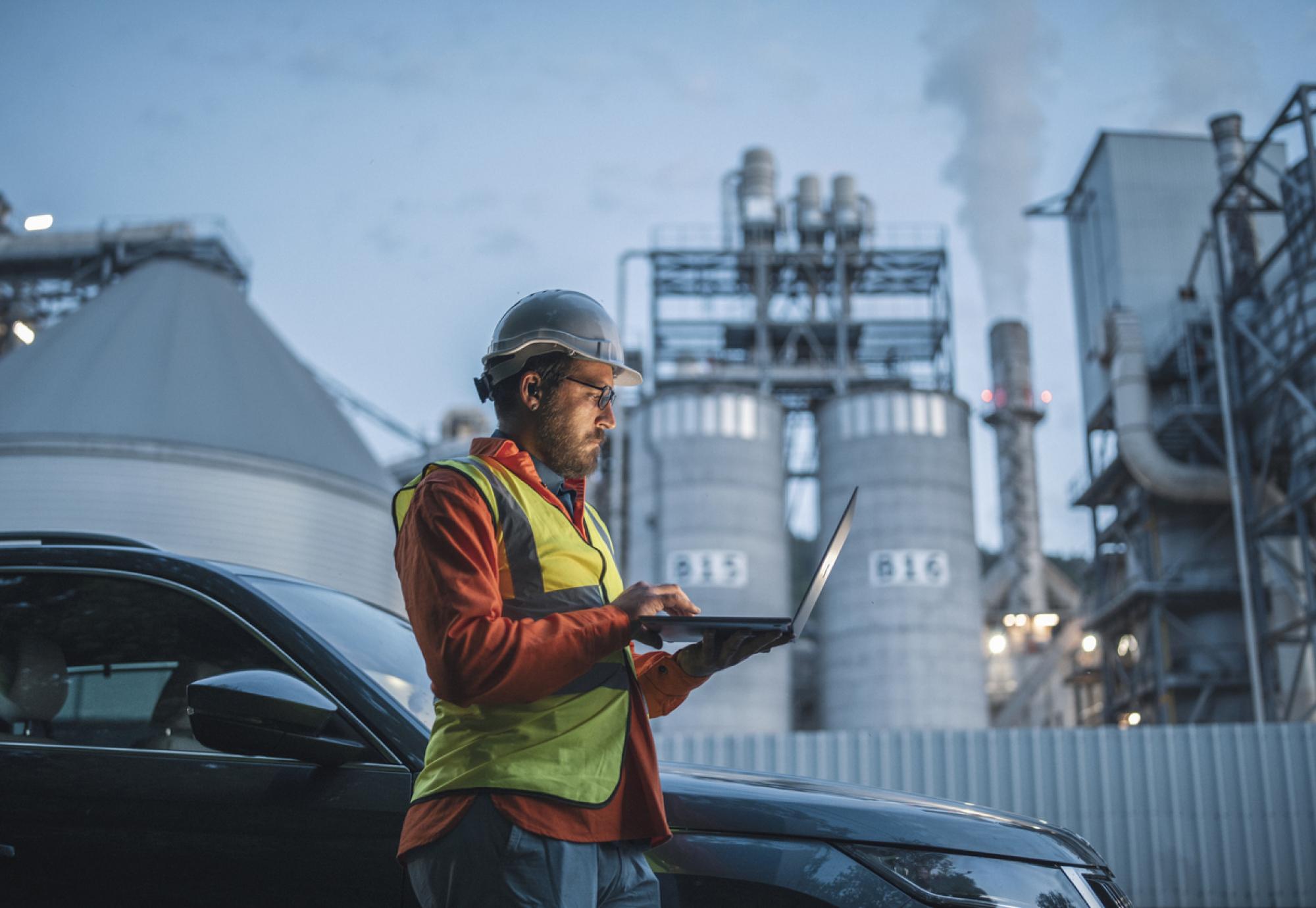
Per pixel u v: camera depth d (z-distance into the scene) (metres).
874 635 33.16
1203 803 11.56
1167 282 34.38
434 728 2.05
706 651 2.02
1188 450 33.78
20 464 21.88
